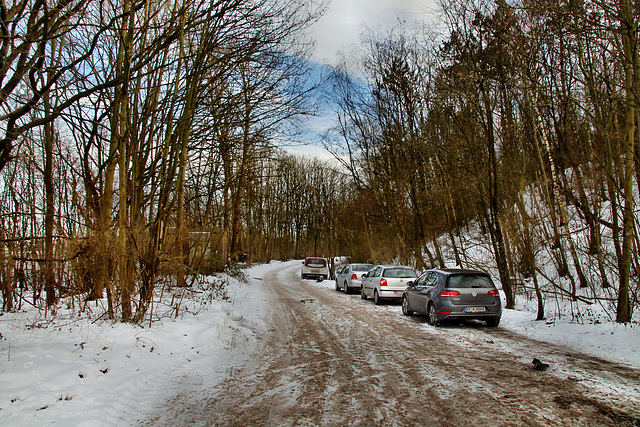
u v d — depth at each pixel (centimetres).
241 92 1091
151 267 881
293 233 6788
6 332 709
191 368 648
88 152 834
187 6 807
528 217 1319
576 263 1340
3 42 548
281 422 430
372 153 2550
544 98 1312
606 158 1152
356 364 673
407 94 2186
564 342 834
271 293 1967
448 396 504
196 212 1530
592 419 425
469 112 1425
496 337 905
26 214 834
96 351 623
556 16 829
